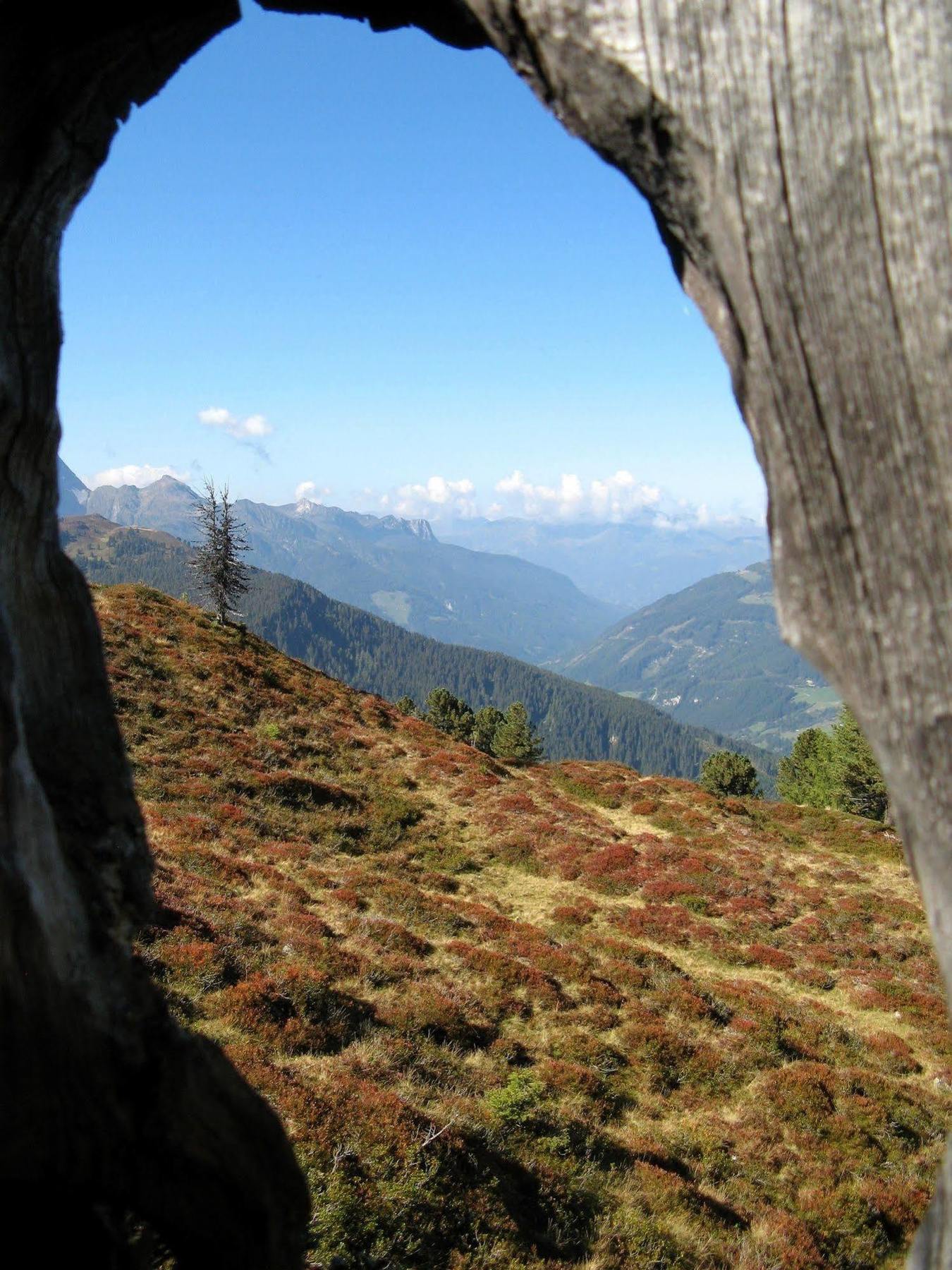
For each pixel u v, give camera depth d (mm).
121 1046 2486
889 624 1475
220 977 11336
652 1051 14117
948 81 1325
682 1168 11219
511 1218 8320
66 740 2793
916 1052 16938
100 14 2355
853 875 27969
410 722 37750
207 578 42625
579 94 1769
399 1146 8414
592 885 23906
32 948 2158
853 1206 11078
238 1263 2754
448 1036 12430
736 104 1513
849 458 1498
